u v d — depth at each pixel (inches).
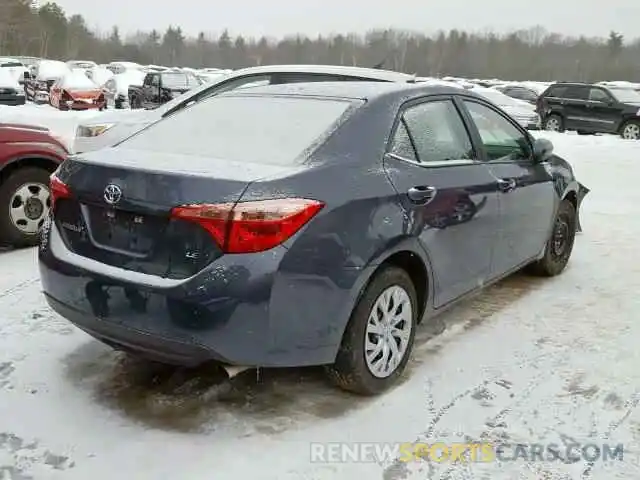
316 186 130.6
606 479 123.5
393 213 143.3
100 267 132.7
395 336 150.6
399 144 153.8
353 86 165.0
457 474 123.7
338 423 138.3
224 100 171.3
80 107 950.4
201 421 137.5
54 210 144.9
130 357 163.6
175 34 4143.7
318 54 3772.1
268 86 177.5
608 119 827.4
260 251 122.3
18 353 164.1
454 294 169.8
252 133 149.8
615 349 175.8
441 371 161.6
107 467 122.3
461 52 3553.2
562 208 231.1
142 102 1024.9
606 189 418.6
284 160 136.9
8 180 244.7
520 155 206.1
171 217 125.3
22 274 220.7
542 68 3526.1
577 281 231.5
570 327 189.9
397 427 137.6
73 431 132.9
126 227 131.6
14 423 134.8
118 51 4079.7
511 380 158.2
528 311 201.9
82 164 140.2
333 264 129.9
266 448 129.3
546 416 143.4
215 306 120.8
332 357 135.5
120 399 144.8
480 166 177.8
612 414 144.8
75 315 136.8
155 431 133.6
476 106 188.9
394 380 152.9
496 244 184.2
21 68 1358.3
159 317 124.3
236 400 145.7
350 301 134.5
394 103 157.8
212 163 135.2
